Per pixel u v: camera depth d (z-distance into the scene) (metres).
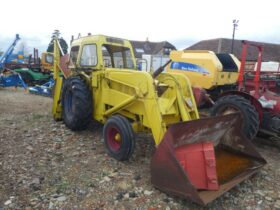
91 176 3.68
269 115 5.14
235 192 3.45
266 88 5.90
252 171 3.71
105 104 4.86
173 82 4.22
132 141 4.02
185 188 3.02
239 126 4.06
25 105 8.42
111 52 5.39
